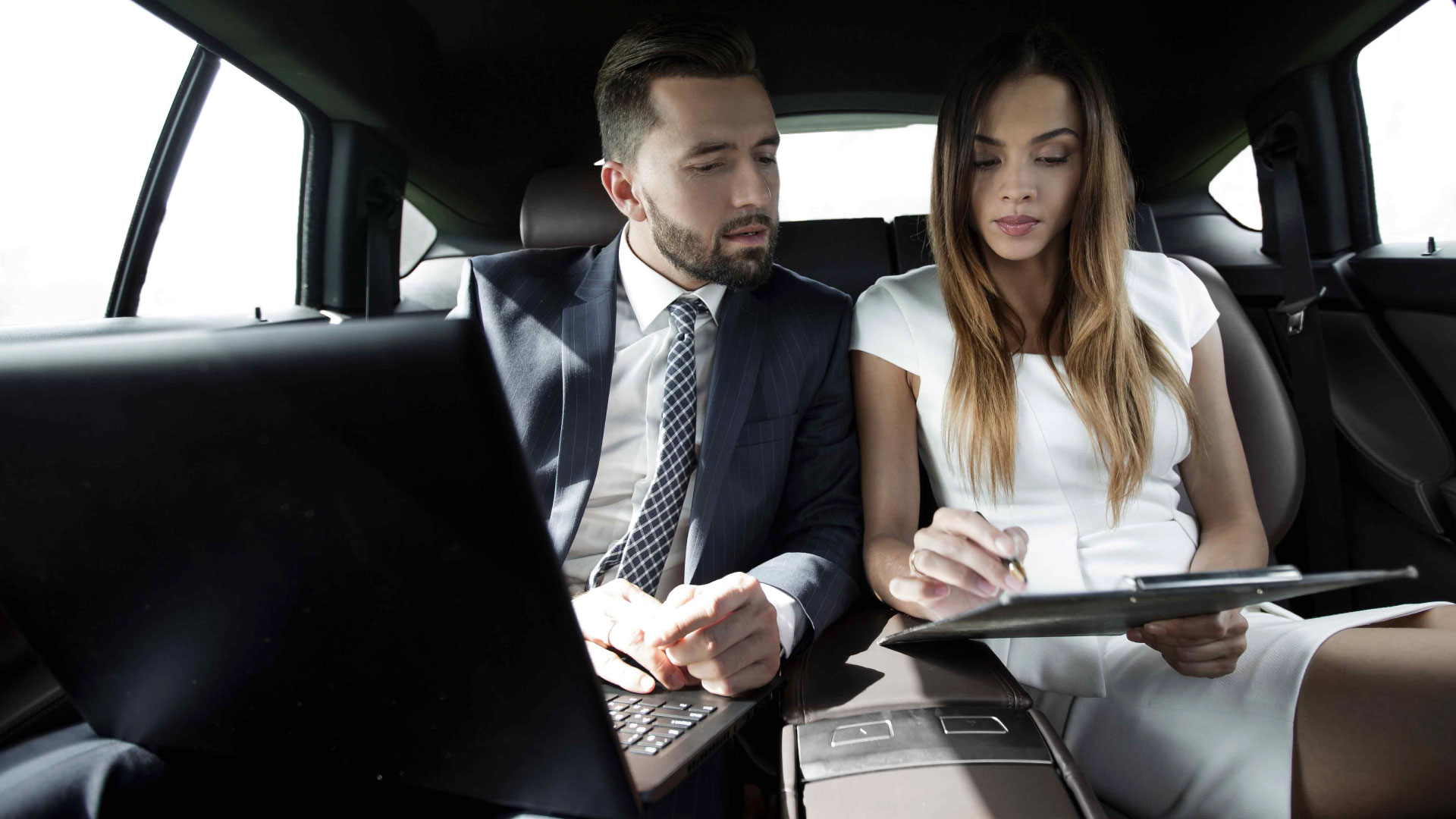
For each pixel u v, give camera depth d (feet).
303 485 1.98
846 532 4.46
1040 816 2.52
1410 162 6.30
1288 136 6.93
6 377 2.05
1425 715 3.11
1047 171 4.33
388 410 1.84
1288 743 3.34
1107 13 7.38
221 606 2.27
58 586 2.43
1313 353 6.05
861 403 4.79
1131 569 4.23
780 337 4.64
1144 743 3.81
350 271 8.05
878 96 8.22
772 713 3.91
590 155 8.57
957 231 4.51
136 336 1.95
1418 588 5.93
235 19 6.13
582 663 2.02
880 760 2.80
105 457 2.10
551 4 7.39
